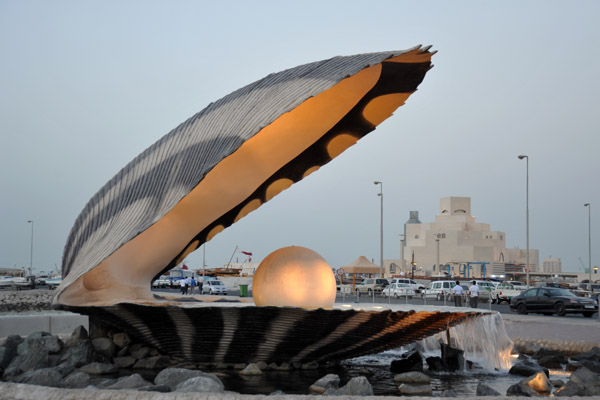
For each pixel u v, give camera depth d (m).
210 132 11.37
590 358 13.85
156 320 11.23
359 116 11.76
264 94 10.77
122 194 12.63
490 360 12.44
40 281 73.44
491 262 140.88
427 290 44.41
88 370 11.20
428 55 10.09
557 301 29.67
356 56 10.45
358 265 33.69
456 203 168.75
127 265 12.94
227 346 11.20
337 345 11.20
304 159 12.46
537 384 9.67
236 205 12.69
